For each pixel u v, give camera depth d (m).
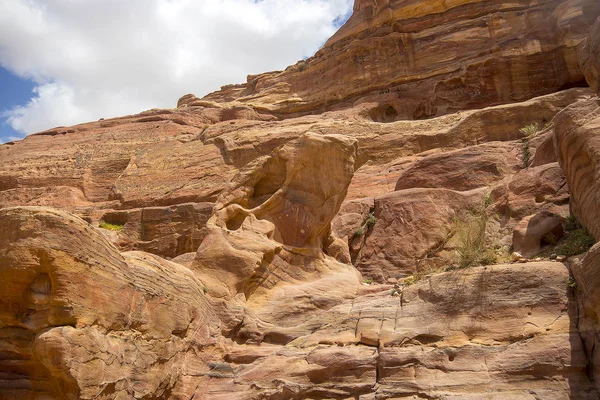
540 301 9.64
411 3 37.00
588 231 11.08
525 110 24.58
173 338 10.20
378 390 9.42
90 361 8.14
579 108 11.45
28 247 7.95
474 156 19.06
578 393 8.45
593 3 29.78
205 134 34.84
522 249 12.60
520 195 15.16
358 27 39.50
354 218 18.64
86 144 40.25
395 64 36.53
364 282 15.57
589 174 10.79
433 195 17.56
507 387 8.84
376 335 10.41
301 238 13.82
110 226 28.84
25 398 8.45
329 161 14.10
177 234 26.55
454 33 35.03
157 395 9.60
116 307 8.89
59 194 35.25
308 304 12.45
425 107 33.88
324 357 10.16
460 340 9.75
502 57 31.83
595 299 8.74
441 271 12.21
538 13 32.59
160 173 32.72
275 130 32.03
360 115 34.06
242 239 12.95
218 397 10.35
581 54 14.88
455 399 8.84
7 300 8.23
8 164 40.00
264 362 10.63
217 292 12.07
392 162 26.20
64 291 8.04
